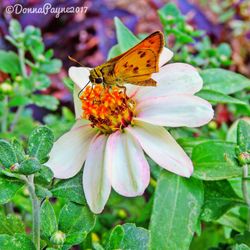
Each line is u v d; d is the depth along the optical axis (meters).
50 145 0.12
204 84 0.17
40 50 0.22
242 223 0.16
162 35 0.13
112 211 0.23
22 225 0.14
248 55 0.35
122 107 0.14
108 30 0.34
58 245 0.12
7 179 0.12
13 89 0.22
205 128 0.21
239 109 0.19
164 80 0.14
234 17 0.36
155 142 0.14
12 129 0.23
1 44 0.31
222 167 0.14
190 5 0.35
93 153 0.14
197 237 0.19
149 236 0.13
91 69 0.15
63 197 0.13
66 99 0.30
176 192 0.14
